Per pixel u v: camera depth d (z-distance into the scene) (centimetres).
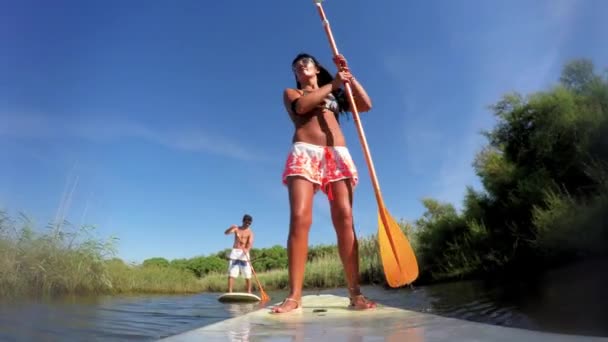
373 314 208
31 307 531
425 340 120
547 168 762
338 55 280
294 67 295
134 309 581
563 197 633
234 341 130
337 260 1402
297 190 255
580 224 551
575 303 292
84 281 835
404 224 1202
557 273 530
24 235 771
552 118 751
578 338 115
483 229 788
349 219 263
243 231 1094
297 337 135
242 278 1555
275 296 1055
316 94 261
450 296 466
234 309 628
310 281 1309
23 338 302
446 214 961
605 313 250
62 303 618
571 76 835
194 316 517
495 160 860
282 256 2338
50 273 779
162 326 401
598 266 499
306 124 269
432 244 890
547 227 607
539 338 117
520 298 363
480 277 733
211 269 2352
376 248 1080
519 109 828
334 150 269
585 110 714
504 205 766
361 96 292
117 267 1024
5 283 721
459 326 146
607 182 561
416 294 562
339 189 264
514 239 729
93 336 321
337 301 286
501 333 128
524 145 823
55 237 821
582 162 623
